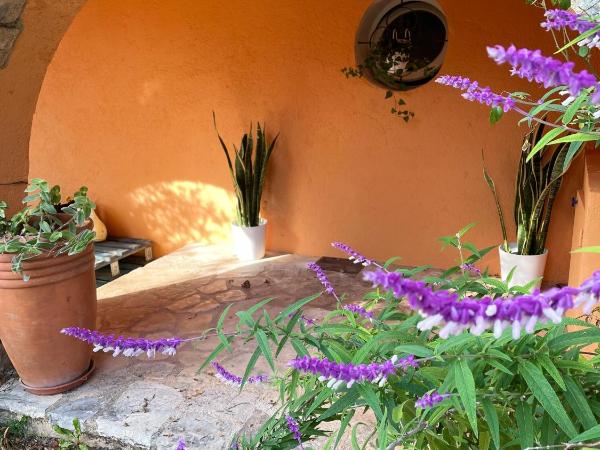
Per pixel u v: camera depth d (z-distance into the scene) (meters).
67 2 2.38
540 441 0.91
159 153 4.59
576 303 0.53
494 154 3.73
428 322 0.56
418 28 4.06
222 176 4.46
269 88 4.15
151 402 2.41
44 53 2.52
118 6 4.34
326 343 1.11
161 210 4.73
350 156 4.09
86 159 4.80
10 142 2.59
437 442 1.05
